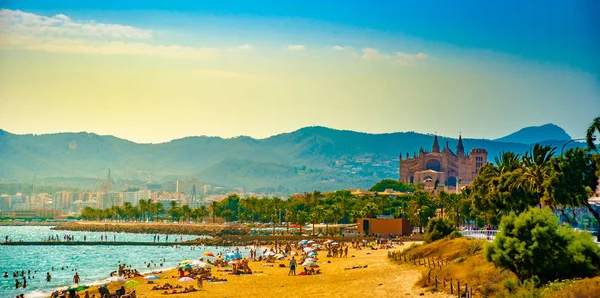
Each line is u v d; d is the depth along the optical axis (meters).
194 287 97.94
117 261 187.12
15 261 192.25
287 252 184.25
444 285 73.00
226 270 126.50
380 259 136.88
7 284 125.19
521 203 104.81
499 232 66.44
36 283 126.88
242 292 89.25
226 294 87.69
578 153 93.62
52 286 121.44
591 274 60.75
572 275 61.59
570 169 92.19
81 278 136.00
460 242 111.38
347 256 157.00
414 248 132.00
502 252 64.38
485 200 129.75
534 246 62.03
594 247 62.47
